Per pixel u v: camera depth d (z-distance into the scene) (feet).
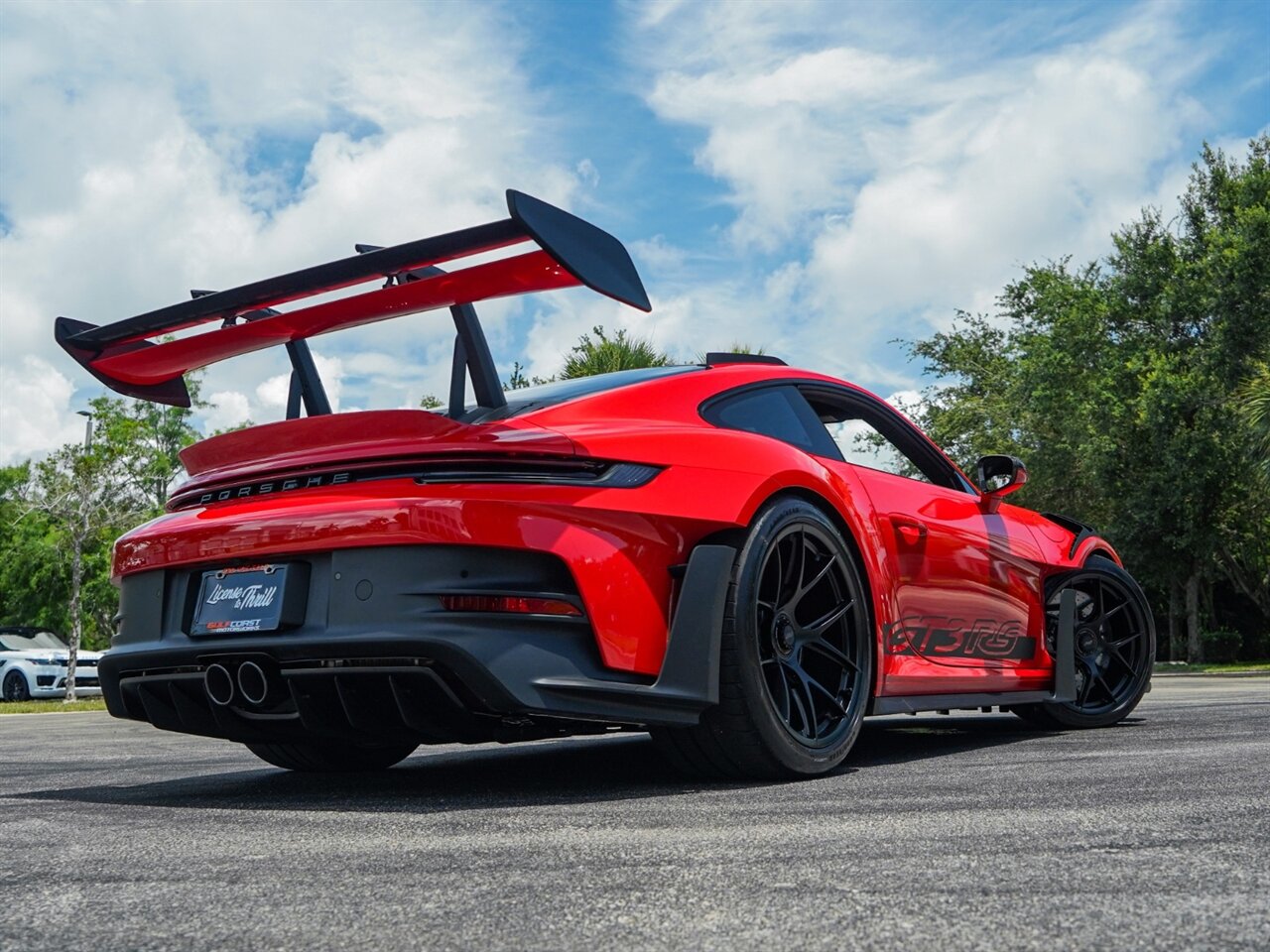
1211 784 6.81
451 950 3.53
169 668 8.18
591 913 3.95
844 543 8.82
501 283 7.55
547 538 7.14
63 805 7.62
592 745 12.30
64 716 30.53
